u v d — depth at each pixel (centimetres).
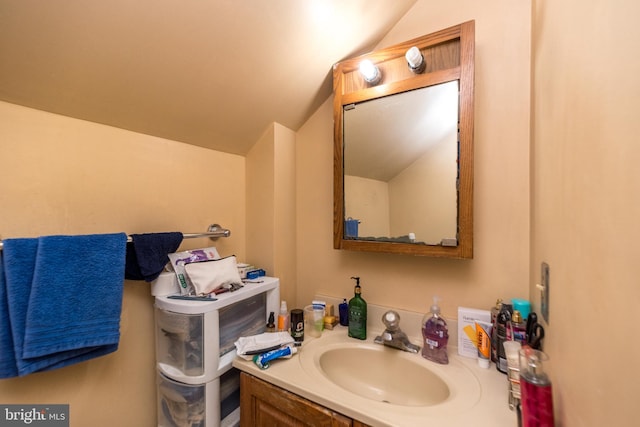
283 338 97
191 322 84
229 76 94
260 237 130
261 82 103
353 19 98
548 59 65
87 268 71
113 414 87
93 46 67
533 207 82
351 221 115
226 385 96
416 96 101
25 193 71
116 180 88
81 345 68
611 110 34
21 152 70
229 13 76
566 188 51
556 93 58
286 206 133
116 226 89
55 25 61
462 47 91
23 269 63
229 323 97
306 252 137
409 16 108
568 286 48
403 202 104
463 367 88
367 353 101
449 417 65
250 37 85
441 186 97
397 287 112
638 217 27
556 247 56
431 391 86
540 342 67
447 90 96
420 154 101
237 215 132
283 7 83
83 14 61
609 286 33
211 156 120
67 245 68
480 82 95
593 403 37
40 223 73
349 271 124
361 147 112
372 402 71
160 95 87
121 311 80
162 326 89
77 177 80
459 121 92
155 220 99
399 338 101
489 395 73
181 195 108
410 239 102
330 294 130
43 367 65
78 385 79
